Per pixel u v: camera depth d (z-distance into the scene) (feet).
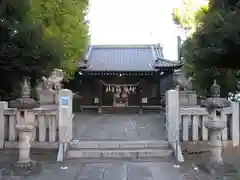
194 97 43.57
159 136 28.81
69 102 25.93
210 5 34.60
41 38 28.68
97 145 24.93
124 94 60.29
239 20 24.68
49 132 24.80
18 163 19.42
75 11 42.32
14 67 27.22
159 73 57.98
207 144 24.47
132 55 68.23
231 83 35.24
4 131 24.95
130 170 19.93
